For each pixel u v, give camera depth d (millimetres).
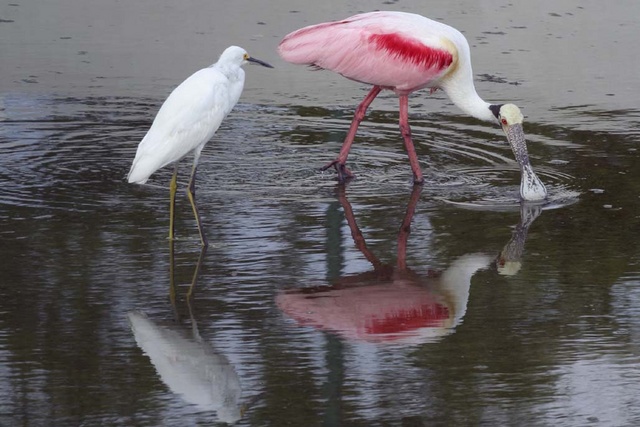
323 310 10516
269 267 11523
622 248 12305
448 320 10406
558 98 18703
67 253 11773
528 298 10914
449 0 23844
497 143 16562
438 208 13648
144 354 9539
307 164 15367
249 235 12484
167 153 12070
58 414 8570
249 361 9484
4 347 9641
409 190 14352
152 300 10641
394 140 16641
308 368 9375
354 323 10266
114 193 13891
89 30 22219
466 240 12523
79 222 12766
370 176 14906
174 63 20391
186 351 9625
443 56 14930
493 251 12195
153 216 13070
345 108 18266
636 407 8836
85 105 18031
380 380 9203
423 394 8977
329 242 12336
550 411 8734
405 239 12500
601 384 9203
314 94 19000
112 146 16031
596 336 10094
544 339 10023
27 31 22078
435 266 11703
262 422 8492
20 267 11375
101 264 11500
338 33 15172
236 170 14992
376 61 14969
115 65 20219
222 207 13445
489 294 11023
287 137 16641
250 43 21344
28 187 14047
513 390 9086
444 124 17484
